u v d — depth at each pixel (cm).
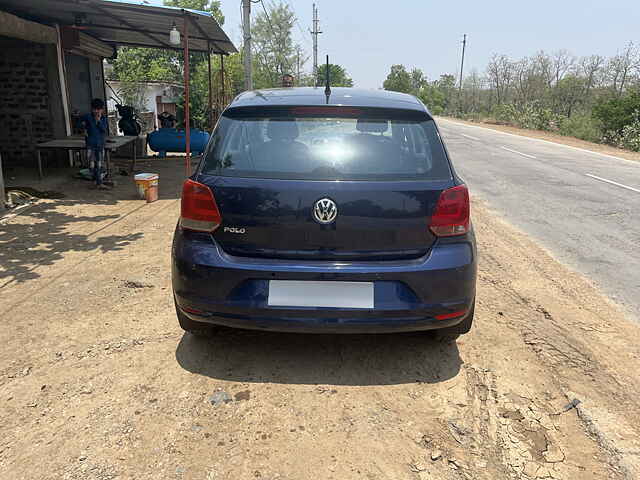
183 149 1469
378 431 267
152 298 433
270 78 5275
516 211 831
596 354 354
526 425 275
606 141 2970
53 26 1114
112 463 240
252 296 287
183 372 318
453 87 7794
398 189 285
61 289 450
